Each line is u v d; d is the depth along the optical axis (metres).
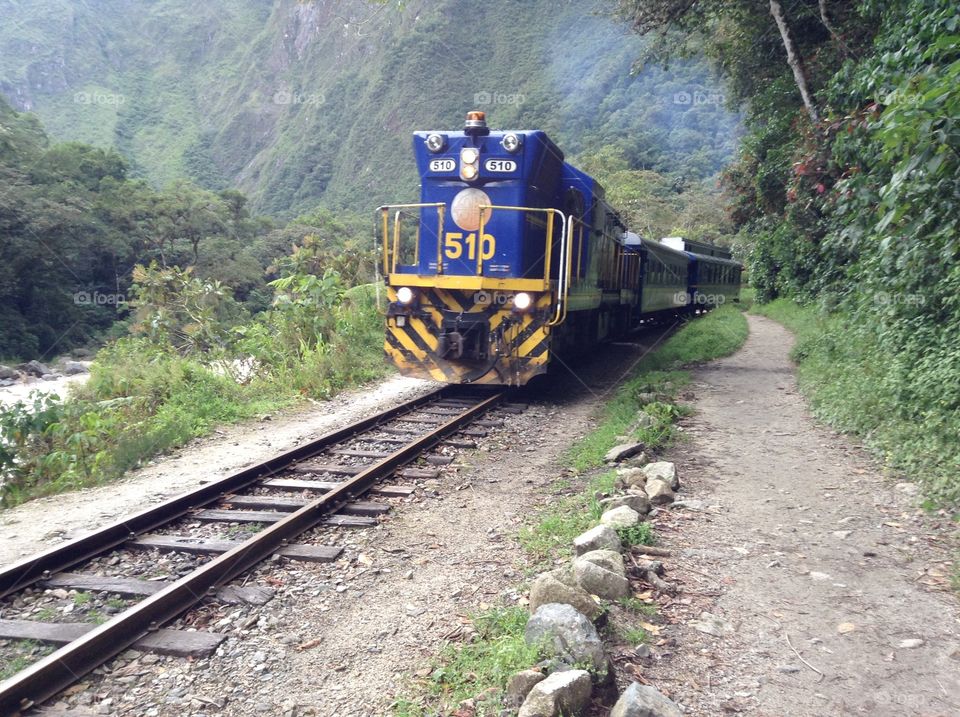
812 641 3.75
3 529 5.98
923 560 4.79
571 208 11.82
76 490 7.28
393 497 6.40
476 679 3.39
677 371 13.24
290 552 5.04
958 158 5.68
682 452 7.69
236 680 3.55
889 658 3.59
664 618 3.97
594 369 14.57
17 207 39.62
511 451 8.15
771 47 18.77
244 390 11.63
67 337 43.28
